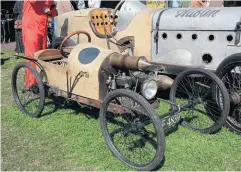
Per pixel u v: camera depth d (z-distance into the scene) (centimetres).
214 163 297
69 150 322
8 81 542
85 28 473
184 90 380
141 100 268
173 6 624
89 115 394
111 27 490
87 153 316
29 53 441
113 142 312
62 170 292
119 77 321
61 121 381
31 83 439
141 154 308
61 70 368
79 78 348
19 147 331
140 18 427
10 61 677
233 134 345
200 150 317
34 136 352
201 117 376
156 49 423
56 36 540
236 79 353
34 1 418
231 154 310
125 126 300
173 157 306
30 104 427
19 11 711
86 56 346
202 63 389
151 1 595
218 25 369
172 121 307
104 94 333
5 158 312
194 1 562
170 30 407
